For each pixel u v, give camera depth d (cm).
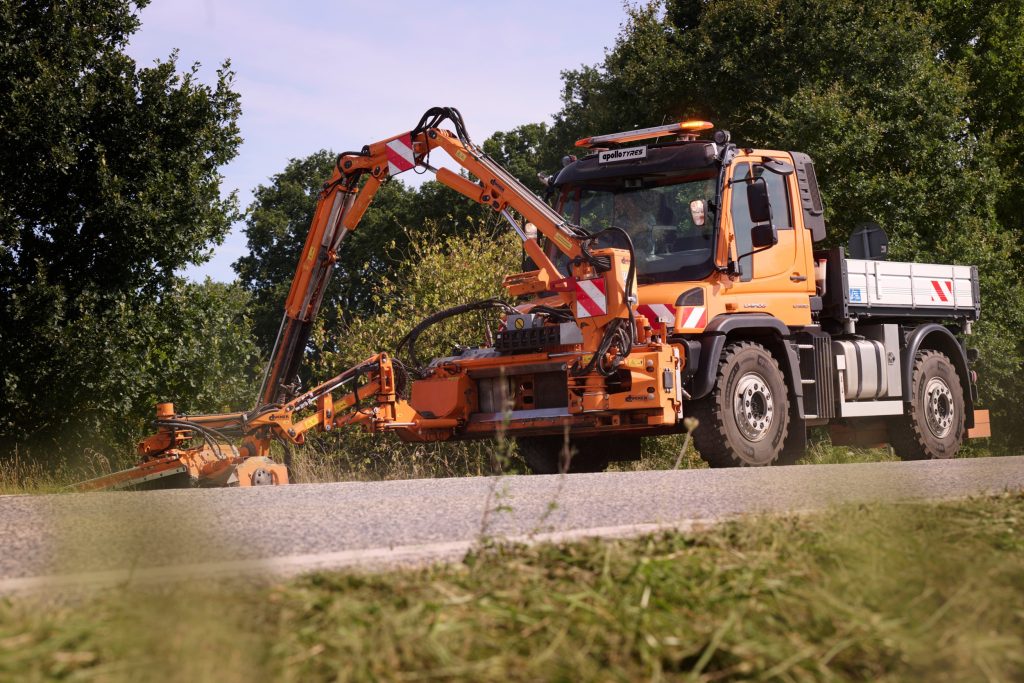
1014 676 190
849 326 1069
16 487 1355
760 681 184
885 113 2328
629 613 216
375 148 1030
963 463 723
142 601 197
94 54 1697
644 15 2698
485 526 309
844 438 1180
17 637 181
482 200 986
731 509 412
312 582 238
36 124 1574
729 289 923
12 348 1538
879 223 2198
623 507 423
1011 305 2212
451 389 980
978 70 3061
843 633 207
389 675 176
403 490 522
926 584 241
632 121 2666
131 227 1634
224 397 1794
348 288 4331
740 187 946
